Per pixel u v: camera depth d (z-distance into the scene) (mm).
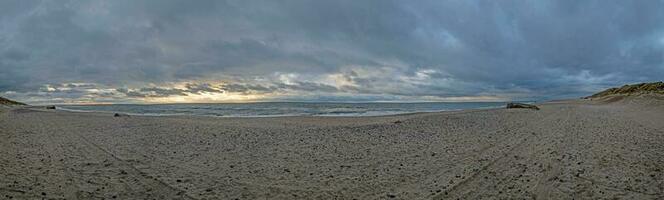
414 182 6410
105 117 22172
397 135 12461
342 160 8312
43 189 5816
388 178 6684
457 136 12141
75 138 11883
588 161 7738
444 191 5871
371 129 14203
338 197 5605
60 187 5969
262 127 15312
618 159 7867
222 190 5957
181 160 8297
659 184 5930
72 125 16297
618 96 42938
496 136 12070
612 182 6117
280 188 6078
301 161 8211
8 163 7613
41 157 8422
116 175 6855
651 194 5461
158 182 6395
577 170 6965
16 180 6266
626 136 11461
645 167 7074
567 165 7426
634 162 7539
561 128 14227
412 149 9688
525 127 14766
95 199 5414
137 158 8508
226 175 6922
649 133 12117
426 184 6281
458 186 6129
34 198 5344
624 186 5875
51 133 13219
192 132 13469
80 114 25969
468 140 11219
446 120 17828
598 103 40594
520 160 8086
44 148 9781
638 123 15633
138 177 6727
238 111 37750
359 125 15875
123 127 15320
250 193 5801
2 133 13023
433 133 12945
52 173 6879
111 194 5676
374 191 5910
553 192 5684
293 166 7695
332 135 12500
